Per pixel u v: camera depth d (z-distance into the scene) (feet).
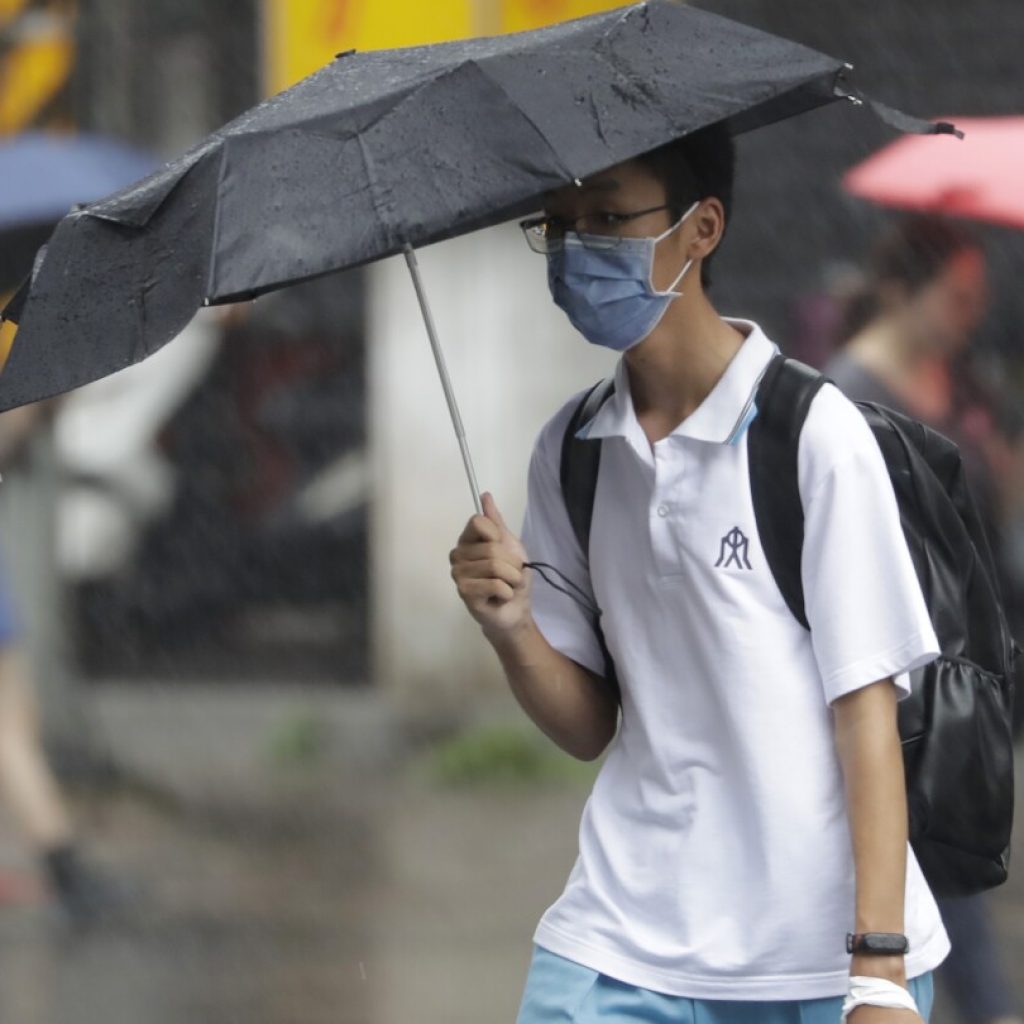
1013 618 103.04
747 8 124.88
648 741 38.40
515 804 116.37
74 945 87.56
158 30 129.70
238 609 141.49
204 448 141.28
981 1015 58.80
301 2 104.32
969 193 73.31
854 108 122.21
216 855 104.88
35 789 92.58
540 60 35.09
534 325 130.82
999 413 107.96
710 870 37.50
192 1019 77.15
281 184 33.91
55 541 121.60
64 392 35.09
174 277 34.27
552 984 38.75
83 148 99.19
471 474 39.32
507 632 39.60
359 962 84.64
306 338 139.03
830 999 36.78
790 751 36.88
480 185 33.47
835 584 36.32
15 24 129.39
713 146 37.70
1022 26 123.44
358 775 124.36
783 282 123.65
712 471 37.40
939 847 38.73
